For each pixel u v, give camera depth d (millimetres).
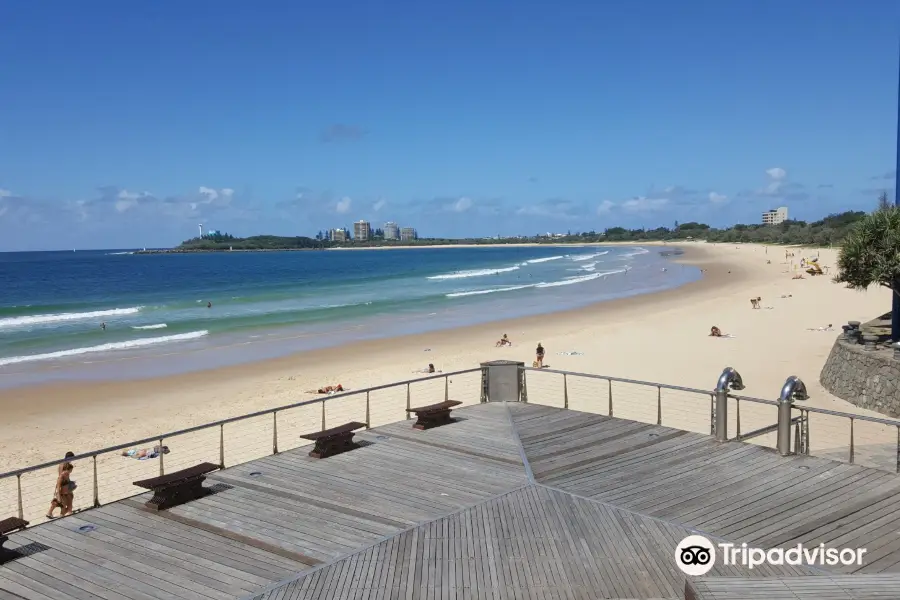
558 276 89875
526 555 7387
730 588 5820
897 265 18828
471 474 10055
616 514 8438
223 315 48875
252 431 18812
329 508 8836
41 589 6867
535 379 23938
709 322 38906
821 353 27641
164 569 7242
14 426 20359
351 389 24438
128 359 31500
